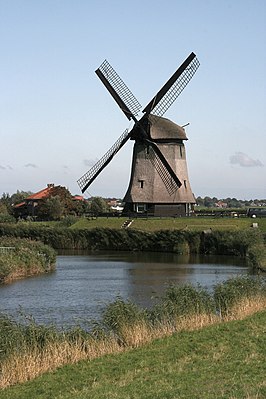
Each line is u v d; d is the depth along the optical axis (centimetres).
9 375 1756
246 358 1831
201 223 8431
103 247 8231
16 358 1819
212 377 1631
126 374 1733
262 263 5538
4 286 4506
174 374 1689
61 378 1738
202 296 2683
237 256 7219
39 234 8519
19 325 2050
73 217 10044
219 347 2005
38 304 3600
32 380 1742
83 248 8350
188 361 1847
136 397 1482
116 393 1530
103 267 6003
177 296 2620
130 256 7281
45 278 5066
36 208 14375
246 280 3009
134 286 4494
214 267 5909
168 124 8456
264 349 1942
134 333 2164
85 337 2064
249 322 2394
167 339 2169
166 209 8550
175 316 2431
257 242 6956
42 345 1958
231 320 2489
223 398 1409
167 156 8438
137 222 8488
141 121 8112
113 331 2202
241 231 7394
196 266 6028
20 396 1591
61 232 8412
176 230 7794
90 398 1503
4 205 15225
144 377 1691
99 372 1777
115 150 8069
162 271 5575
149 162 8438
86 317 3088
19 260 5312
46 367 1847
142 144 8400
